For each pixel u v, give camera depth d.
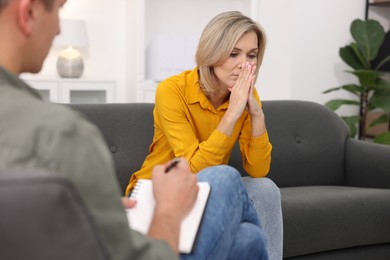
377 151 2.63
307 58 4.32
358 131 4.52
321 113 2.79
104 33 4.67
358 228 2.23
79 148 0.60
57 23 0.75
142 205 1.06
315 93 4.40
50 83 4.11
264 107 2.66
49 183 0.52
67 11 4.53
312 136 2.71
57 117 0.60
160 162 1.92
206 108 1.88
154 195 0.93
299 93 4.32
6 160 0.57
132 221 1.01
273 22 4.36
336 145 2.75
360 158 2.69
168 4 4.57
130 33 4.52
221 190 1.14
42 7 0.71
